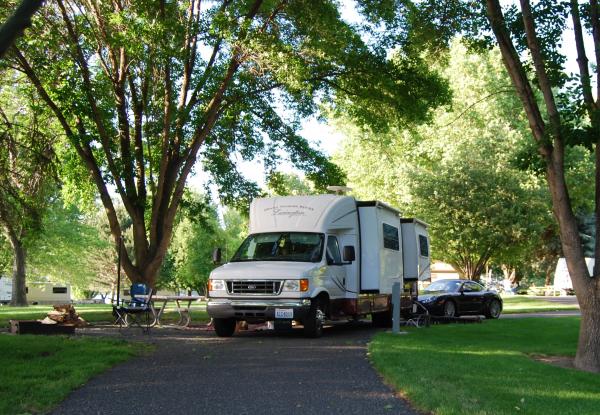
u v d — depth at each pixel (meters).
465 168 37.12
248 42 17.55
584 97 10.66
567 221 10.91
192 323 17.98
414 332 15.00
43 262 50.09
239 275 13.77
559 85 11.84
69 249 49.81
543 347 12.43
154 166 21.78
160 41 16.75
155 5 17.19
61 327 14.21
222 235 63.66
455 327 17.20
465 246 37.62
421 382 7.70
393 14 20.28
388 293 17.08
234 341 13.06
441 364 9.19
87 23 18.91
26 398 6.91
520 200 36.75
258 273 13.69
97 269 65.44
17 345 10.95
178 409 6.64
